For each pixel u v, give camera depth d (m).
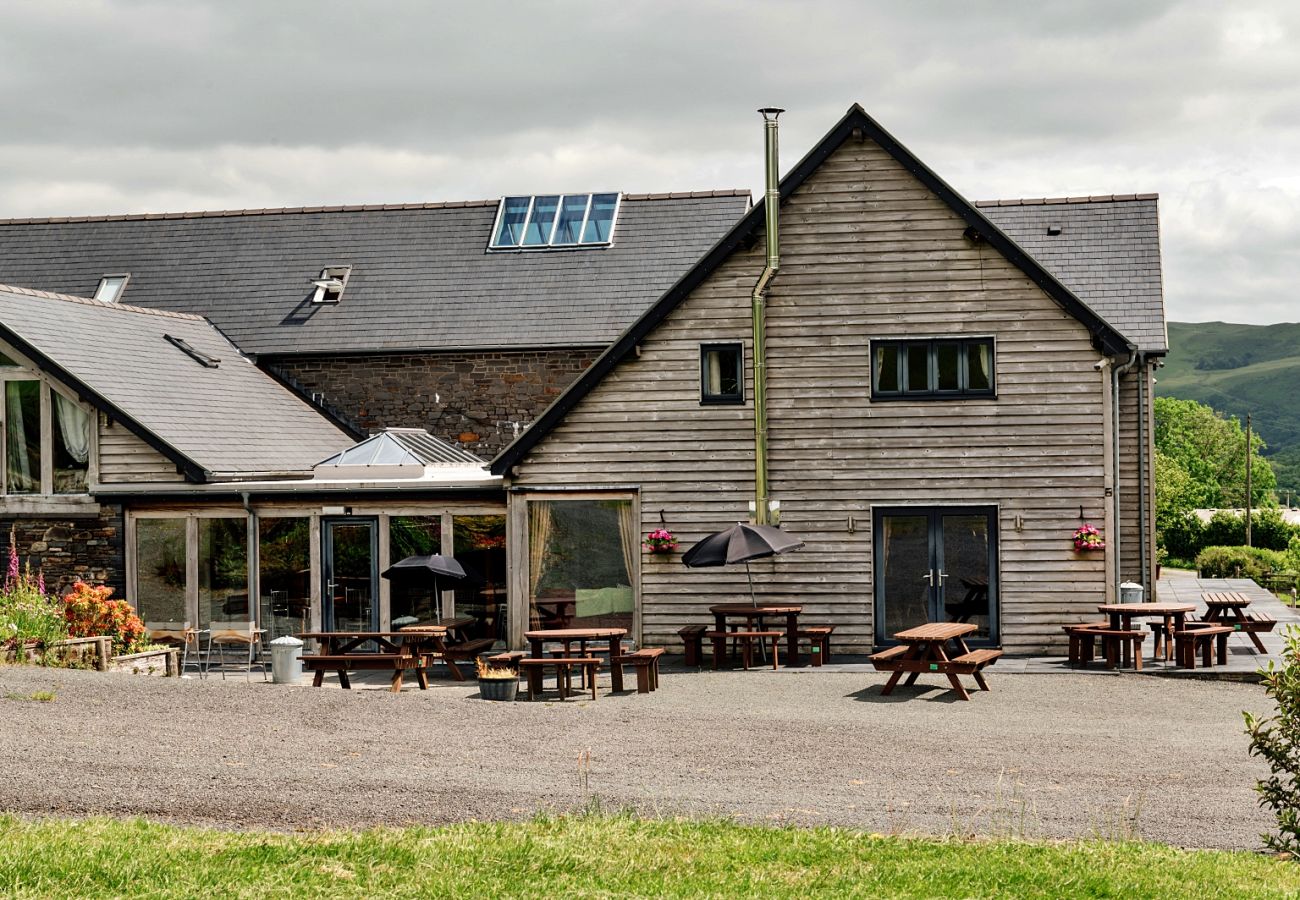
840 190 21.58
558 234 31.39
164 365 26.00
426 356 29.06
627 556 22.02
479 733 14.34
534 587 22.16
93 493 23.33
